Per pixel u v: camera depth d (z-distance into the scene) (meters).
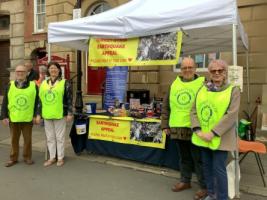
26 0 14.64
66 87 6.26
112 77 9.10
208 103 4.16
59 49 13.34
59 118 6.23
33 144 8.11
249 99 9.07
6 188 5.23
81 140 6.99
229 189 4.62
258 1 9.11
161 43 5.57
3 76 16.38
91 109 7.02
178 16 5.31
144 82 11.27
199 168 4.74
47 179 5.63
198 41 7.14
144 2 6.12
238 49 8.52
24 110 6.19
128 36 5.84
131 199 4.82
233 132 4.16
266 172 5.96
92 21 6.18
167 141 6.00
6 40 16.05
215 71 4.13
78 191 5.12
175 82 4.98
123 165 6.32
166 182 5.50
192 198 4.86
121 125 6.48
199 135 4.19
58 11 13.45
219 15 4.99
